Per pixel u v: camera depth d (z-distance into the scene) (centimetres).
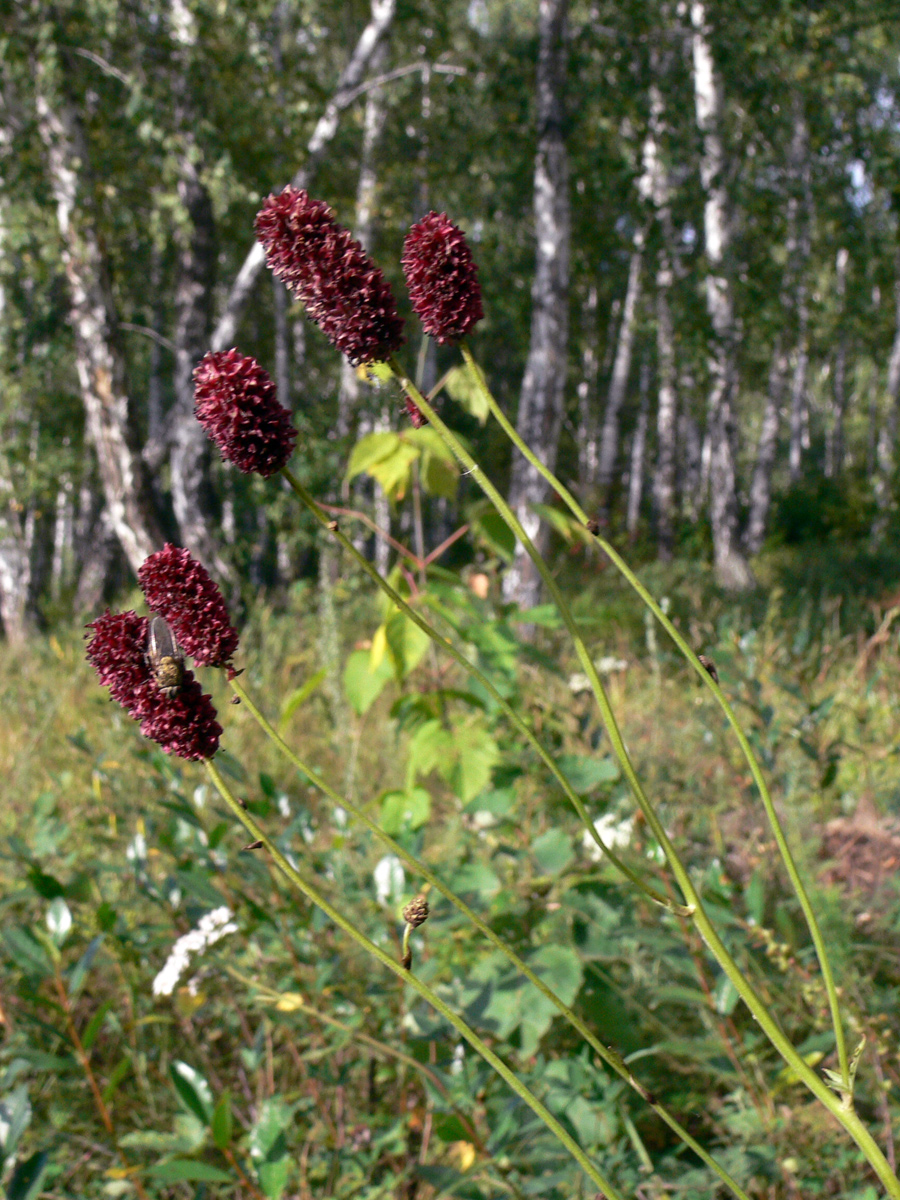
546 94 944
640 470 2678
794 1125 198
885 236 1586
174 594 98
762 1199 201
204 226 1044
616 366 1983
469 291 100
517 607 304
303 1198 199
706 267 1118
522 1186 177
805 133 1692
